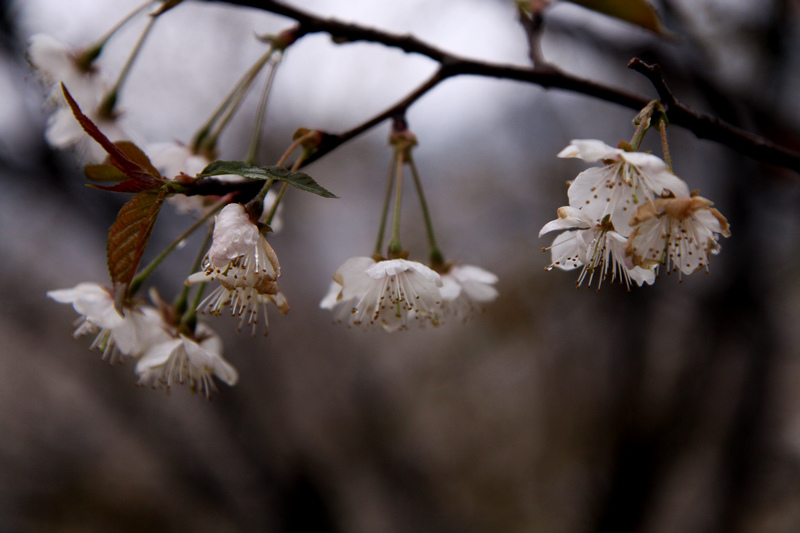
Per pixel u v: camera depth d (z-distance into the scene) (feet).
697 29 10.55
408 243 24.20
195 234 14.16
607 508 17.92
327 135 4.78
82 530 20.01
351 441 21.52
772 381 15.02
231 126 17.63
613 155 3.92
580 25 11.13
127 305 5.07
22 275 16.10
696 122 4.44
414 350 25.31
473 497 23.89
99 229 13.78
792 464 16.33
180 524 20.97
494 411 25.27
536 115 21.66
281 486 17.98
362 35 5.32
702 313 16.06
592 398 20.98
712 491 17.29
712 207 3.91
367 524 21.08
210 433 18.08
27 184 12.98
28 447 20.29
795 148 9.43
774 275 15.53
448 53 5.47
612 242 4.52
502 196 24.06
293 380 21.44
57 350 16.55
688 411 16.70
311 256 22.98
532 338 22.43
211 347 5.43
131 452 21.47
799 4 10.37
